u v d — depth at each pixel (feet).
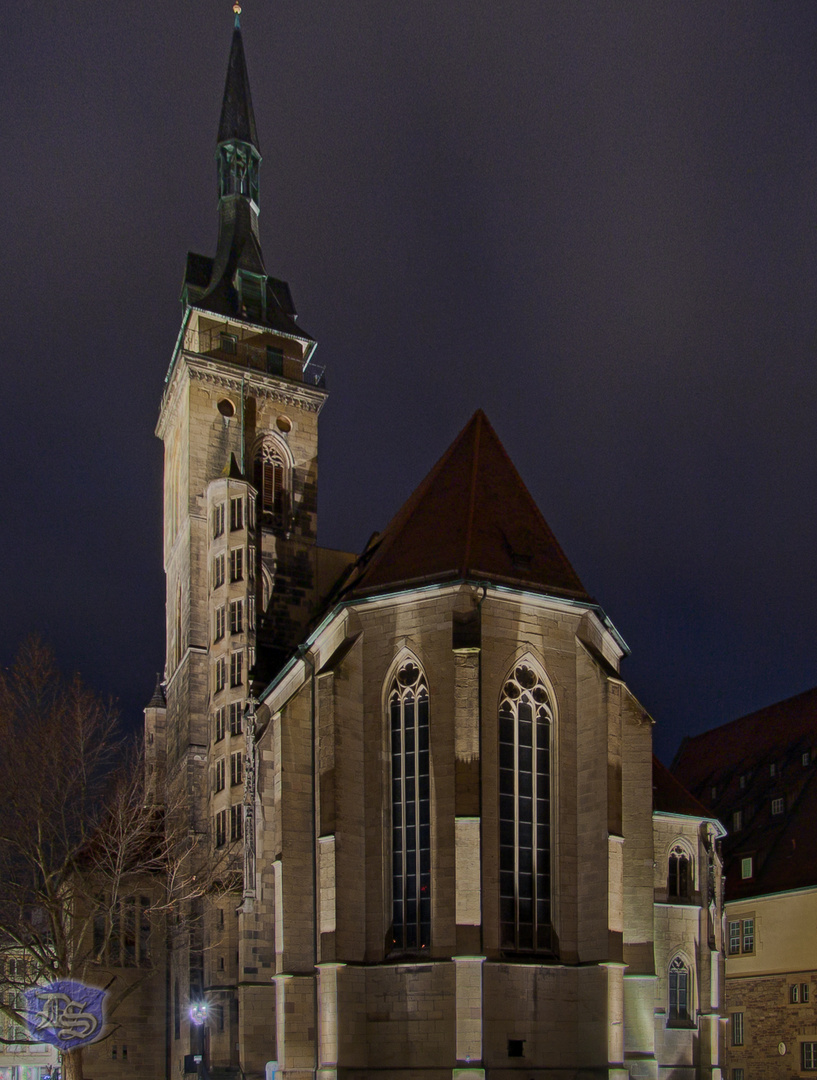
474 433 176.24
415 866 140.46
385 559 160.66
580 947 139.44
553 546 163.53
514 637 147.54
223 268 269.44
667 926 180.04
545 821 143.95
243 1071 169.58
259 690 216.33
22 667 157.38
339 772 142.61
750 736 276.41
